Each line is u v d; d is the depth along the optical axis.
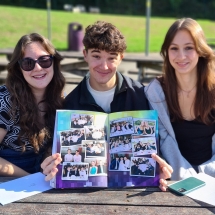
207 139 2.37
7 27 13.77
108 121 1.93
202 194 1.69
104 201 1.63
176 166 2.22
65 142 1.83
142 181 1.80
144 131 1.90
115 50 2.04
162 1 31.28
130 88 2.25
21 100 2.08
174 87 2.32
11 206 1.58
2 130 2.09
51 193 1.71
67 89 2.98
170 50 2.26
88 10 28.27
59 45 11.73
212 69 2.28
